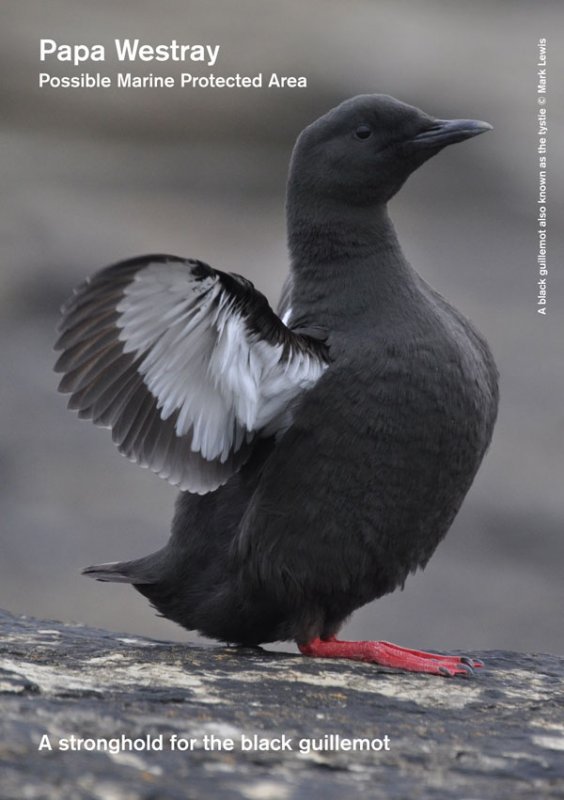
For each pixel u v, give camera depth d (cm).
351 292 966
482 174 3884
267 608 967
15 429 2475
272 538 937
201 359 888
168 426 912
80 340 858
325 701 828
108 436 2489
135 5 4338
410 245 3428
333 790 664
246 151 4181
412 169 1011
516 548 2122
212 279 838
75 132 4144
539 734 786
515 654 1010
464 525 2167
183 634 1864
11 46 4191
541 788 691
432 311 961
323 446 919
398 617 1941
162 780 655
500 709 838
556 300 3083
